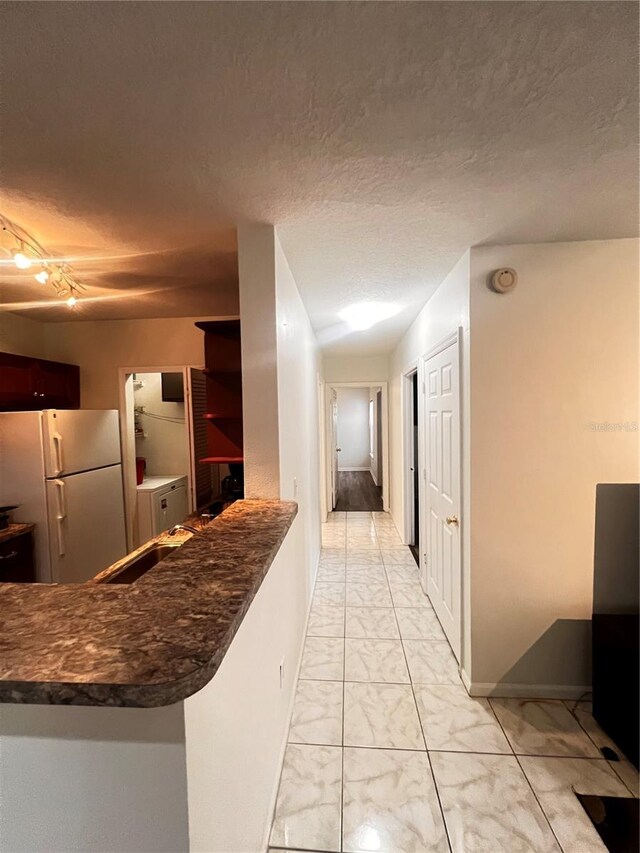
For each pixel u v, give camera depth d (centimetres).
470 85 94
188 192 140
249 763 117
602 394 190
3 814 75
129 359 356
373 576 349
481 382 193
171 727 73
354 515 571
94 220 160
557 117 105
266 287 171
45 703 63
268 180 133
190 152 118
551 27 80
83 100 96
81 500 300
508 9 76
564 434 192
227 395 233
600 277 188
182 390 431
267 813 136
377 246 189
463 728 178
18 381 296
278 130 109
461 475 209
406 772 156
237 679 107
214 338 232
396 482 497
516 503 195
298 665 217
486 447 194
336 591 318
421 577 328
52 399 328
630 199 149
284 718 172
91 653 69
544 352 191
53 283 232
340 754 165
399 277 233
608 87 95
